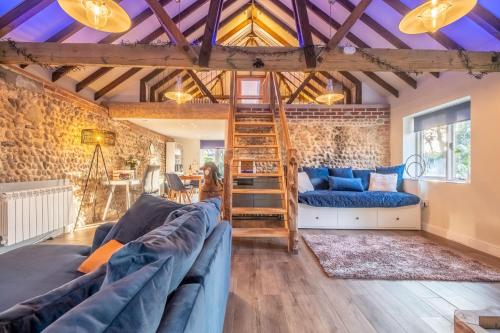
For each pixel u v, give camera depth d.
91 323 0.55
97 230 2.27
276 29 6.38
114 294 0.64
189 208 1.81
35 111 3.84
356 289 2.47
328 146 5.75
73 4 2.30
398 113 5.40
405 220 4.74
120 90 5.86
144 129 8.09
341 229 4.77
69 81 4.60
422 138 5.07
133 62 3.09
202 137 11.13
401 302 2.24
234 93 5.58
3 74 3.36
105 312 0.59
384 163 5.69
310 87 7.43
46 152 4.05
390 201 4.69
